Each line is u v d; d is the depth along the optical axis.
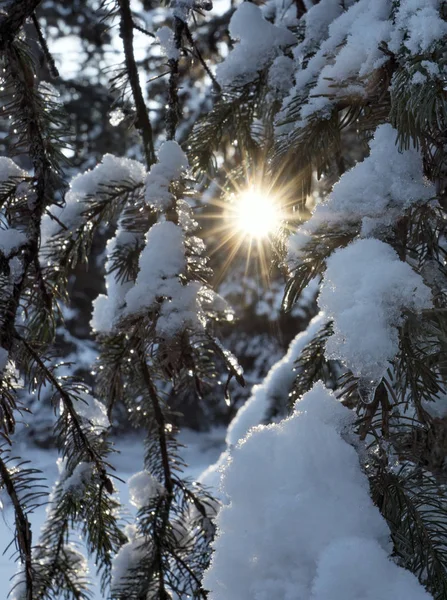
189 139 1.10
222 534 0.74
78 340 7.24
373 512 0.71
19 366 0.93
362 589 0.67
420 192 0.76
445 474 0.76
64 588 1.15
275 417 1.48
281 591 0.71
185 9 1.00
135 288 0.86
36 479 0.88
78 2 8.20
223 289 5.68
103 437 1.04
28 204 0.92
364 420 0.73
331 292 0.71
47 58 1.11
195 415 9.05
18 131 0.94
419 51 0.76
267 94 1.08
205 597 1.06
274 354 6.30
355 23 0.85
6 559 3.24
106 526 1.11
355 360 0.69
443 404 0.80
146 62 2.08
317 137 0.90
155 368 1.13
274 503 0.73
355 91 0.84
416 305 0.70
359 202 0.77
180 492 1.18
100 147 7.94
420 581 0.71
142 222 1.02
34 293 0.95
